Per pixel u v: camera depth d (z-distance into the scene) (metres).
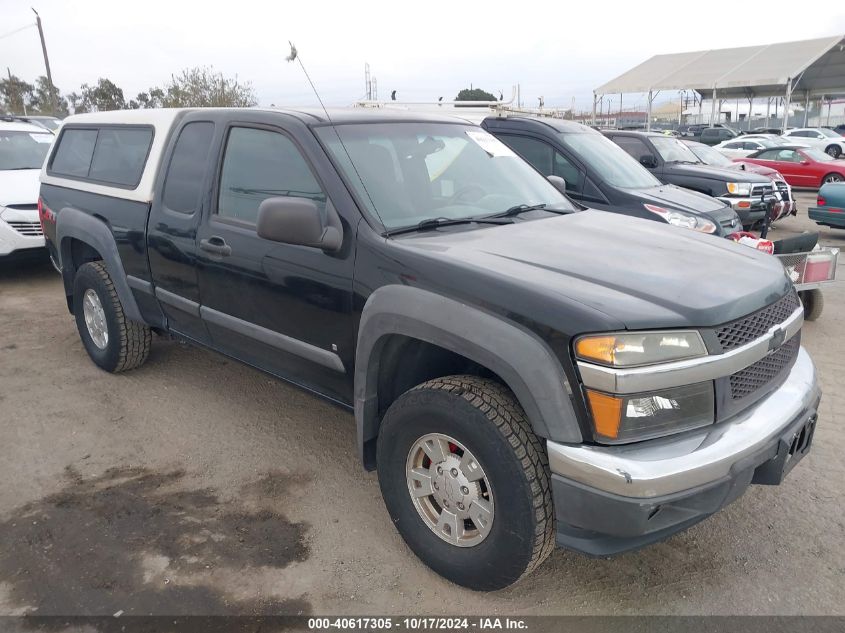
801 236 5.95
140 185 4.27
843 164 17.62
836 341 5.82
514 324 2.43
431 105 9.19
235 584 2.86
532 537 2.47
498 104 9.40
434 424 2.68
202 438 4.14
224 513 3.37
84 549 3.07
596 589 2.84
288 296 3.32
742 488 2.46
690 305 2.43
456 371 3.05
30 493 3.54
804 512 3.34
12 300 7.27
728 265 2.88
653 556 3.05
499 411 2.50
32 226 7.73
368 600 2.77
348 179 3.16
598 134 8.07
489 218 3.41
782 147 18.92
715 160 12.85
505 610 2.72
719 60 35.00
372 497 3.52
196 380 5.00
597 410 2.30
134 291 4.52
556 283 2.51
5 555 3.03
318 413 4.50
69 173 5.16
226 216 3.69
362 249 2.98
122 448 4.02
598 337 2.28
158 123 4.29
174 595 2.79
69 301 5.36
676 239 3.28
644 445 2.33
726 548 3.09
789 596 2.78
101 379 5.02
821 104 47.28
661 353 2.31
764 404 2.63
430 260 2.74
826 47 31.25
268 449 4.02
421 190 3.41
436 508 2.88
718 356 2.39
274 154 3.48
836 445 4.00
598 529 2.33
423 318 2.66
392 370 3.03
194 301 3.97
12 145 9.03
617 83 37.66
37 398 4.69
